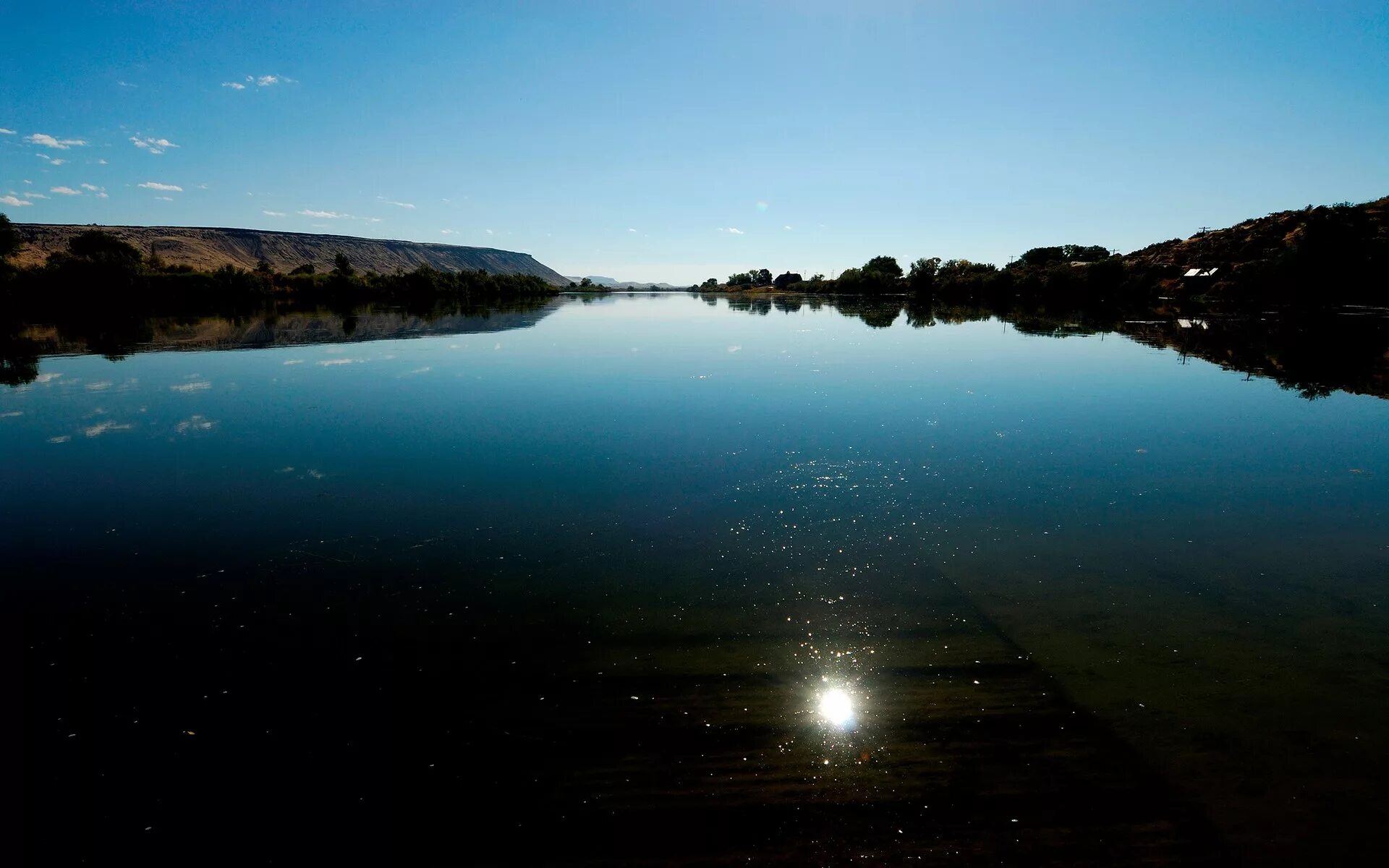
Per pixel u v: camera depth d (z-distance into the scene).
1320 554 6.36
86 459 9.20
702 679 4.55
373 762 3.77
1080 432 10.59
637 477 8.55
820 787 3.62
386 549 6.53
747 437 10.34
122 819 3.35
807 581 5.93
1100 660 4.74
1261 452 9.47
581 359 18.47
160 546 6.55
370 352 19.98
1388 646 4.87
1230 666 4.65
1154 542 6.66
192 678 4.52
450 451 9.59
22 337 23.59
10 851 3.15
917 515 7.37
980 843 3.27
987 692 4.41
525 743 3.93
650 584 5.87
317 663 4.71
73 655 4.77
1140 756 3.82
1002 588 5.80
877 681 4.52
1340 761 3.76
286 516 7.29
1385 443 9.83
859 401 12.86
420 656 4.80
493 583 5.88
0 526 6.99
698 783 3.65
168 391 13.80
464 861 3.15
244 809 3.43
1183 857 3.17
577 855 3.20
